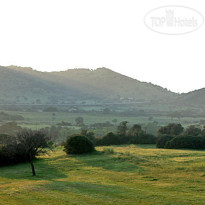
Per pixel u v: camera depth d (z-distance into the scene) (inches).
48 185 1027.9
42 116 6609.3
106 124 5531.5
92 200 814.5
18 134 1526.8
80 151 1929.1
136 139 2994.6
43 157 1936.5
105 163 1567.4
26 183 1123.9
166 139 2534.5
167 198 824.3
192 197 840.9
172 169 1296.8
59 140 3956.7
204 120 6112.2
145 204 770.8
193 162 1424.7
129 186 1042.7
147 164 1441.9
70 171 1454.2
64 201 810.8
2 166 1752.0
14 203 806.5
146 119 6540.4
